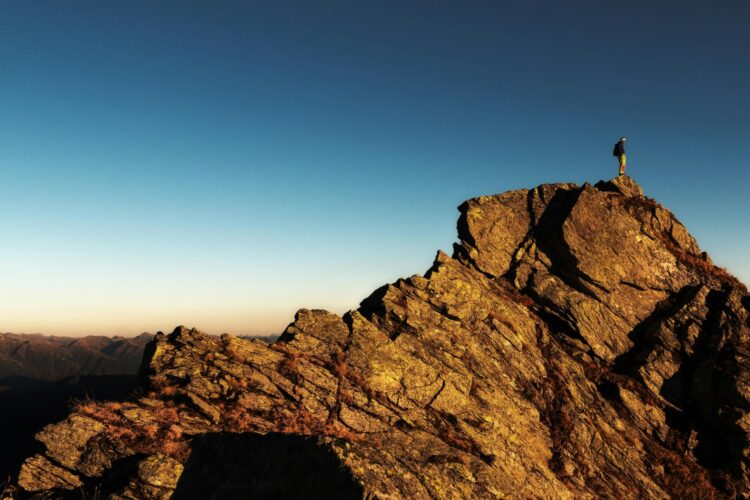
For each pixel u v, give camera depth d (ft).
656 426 123.13
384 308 126.41
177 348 103.09
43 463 75.15
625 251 146.00
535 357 131.54
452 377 115.75
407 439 96.78
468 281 139.23
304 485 21.76
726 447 117.39
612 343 138.21
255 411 92.84
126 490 70.28
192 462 26.32
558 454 111.86
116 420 82.89
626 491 108.37
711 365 126.31
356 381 106.63
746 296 138.82
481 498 25.82
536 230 154.40
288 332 116.26
